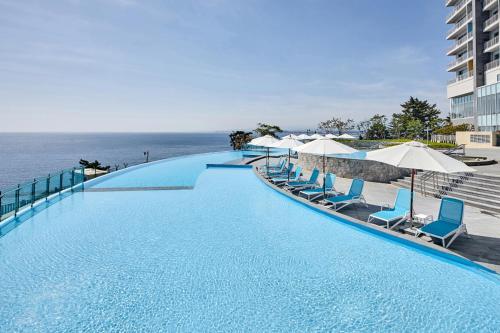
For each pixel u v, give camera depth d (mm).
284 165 18891
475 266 5812
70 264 6375
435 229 6812
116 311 4680
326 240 7746
